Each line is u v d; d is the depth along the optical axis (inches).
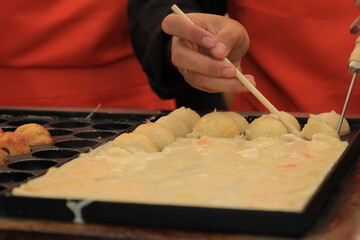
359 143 59.1
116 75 98.7
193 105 93.9
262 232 39.4
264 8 89.4
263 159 51.7
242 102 95.1
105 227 40.9
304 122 67.6
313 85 88.7
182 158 52.6
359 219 42.0
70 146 63.7
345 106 64.1
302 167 49.3
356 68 61.0
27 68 96.4
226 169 49.1
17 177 52.4
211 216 39.9
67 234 40.3
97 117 73.2
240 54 70.3
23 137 59.6
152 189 44.2
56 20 93.8
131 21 89.0
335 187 48.2
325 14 86.1
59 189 44.4
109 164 50.8
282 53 89.9
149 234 39.9
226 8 94.3
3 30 94.1
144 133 58.4
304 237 39.3
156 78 82.5
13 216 42.5
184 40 65.9
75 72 97.2
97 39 95.1
